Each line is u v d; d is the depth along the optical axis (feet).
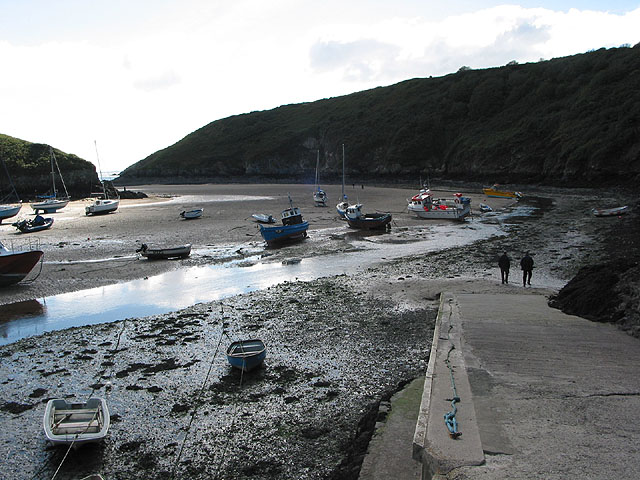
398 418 28.58
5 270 66.33
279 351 41.34
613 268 46.16
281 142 421.18
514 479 18.03
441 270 71.67
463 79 359.05
